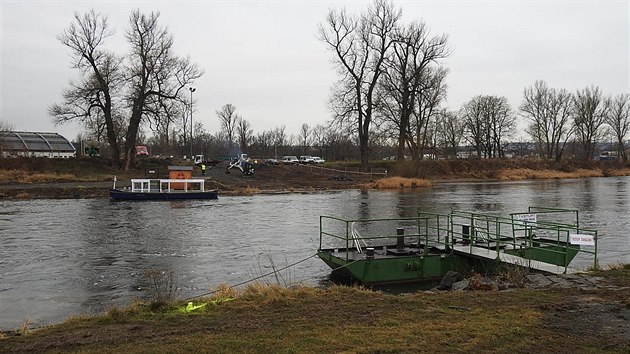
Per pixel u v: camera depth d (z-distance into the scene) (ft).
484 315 28.25
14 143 284.61
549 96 321.73
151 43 191.31
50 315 37.42
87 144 286.87
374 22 208.33
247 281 47.75
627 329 25.49
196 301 34.60
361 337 24.38
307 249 64.95
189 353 22.35
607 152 412.77
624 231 77.46
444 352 22.21
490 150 342.44
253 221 93.15
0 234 76.59
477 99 336.49
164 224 88.53
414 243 56.29
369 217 98.68
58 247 66.08
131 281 48.21
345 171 228.43
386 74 210.18
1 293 43.88
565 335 24.53
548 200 133.08
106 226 85.71
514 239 48.57
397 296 34.12
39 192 141.18
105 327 27.35
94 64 187.21
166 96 190.80
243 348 22.93
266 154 384.06
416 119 219.00
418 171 210.79
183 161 237.86
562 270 41.93
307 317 28.45
